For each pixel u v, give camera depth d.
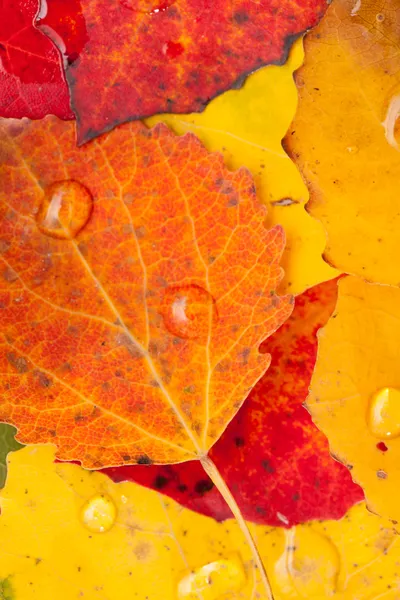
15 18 0.20
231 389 0.20
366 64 0.20
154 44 0.20
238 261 0.20
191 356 0.20
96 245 0.19
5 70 0.20
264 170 0.20
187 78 0.20
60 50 0.20
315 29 0.20
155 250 0.19
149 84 0.20
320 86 0.20
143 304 0.20
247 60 0.20
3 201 0.19
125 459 0.20
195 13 0.20
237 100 0.20
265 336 0.20
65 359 0.20
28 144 0.19
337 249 0.20
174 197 0.19
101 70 0.20
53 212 0.19
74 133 0.19
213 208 0.19
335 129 0.20
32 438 0.20
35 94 0.20
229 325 0.20
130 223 0.19
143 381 0.20
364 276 0.20
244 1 0.20
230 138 0.20
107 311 0.20
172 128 0.20
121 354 0.20
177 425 0.20
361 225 0.20
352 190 0.20
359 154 0.20
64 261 0.19
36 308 0.19
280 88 0.20
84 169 0.19
